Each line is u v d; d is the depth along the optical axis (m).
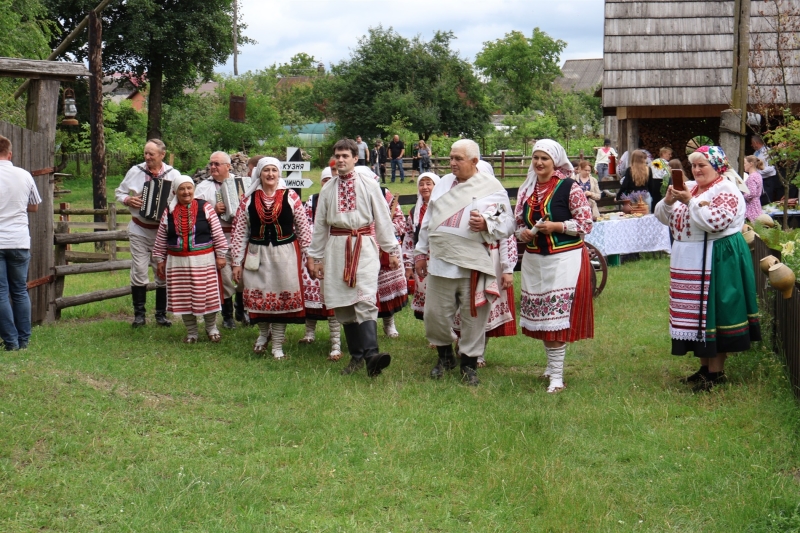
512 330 7.15
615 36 18.55
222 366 7.23
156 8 35.38
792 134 9.95
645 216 13.36
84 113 38.88
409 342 8.49
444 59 47.44
